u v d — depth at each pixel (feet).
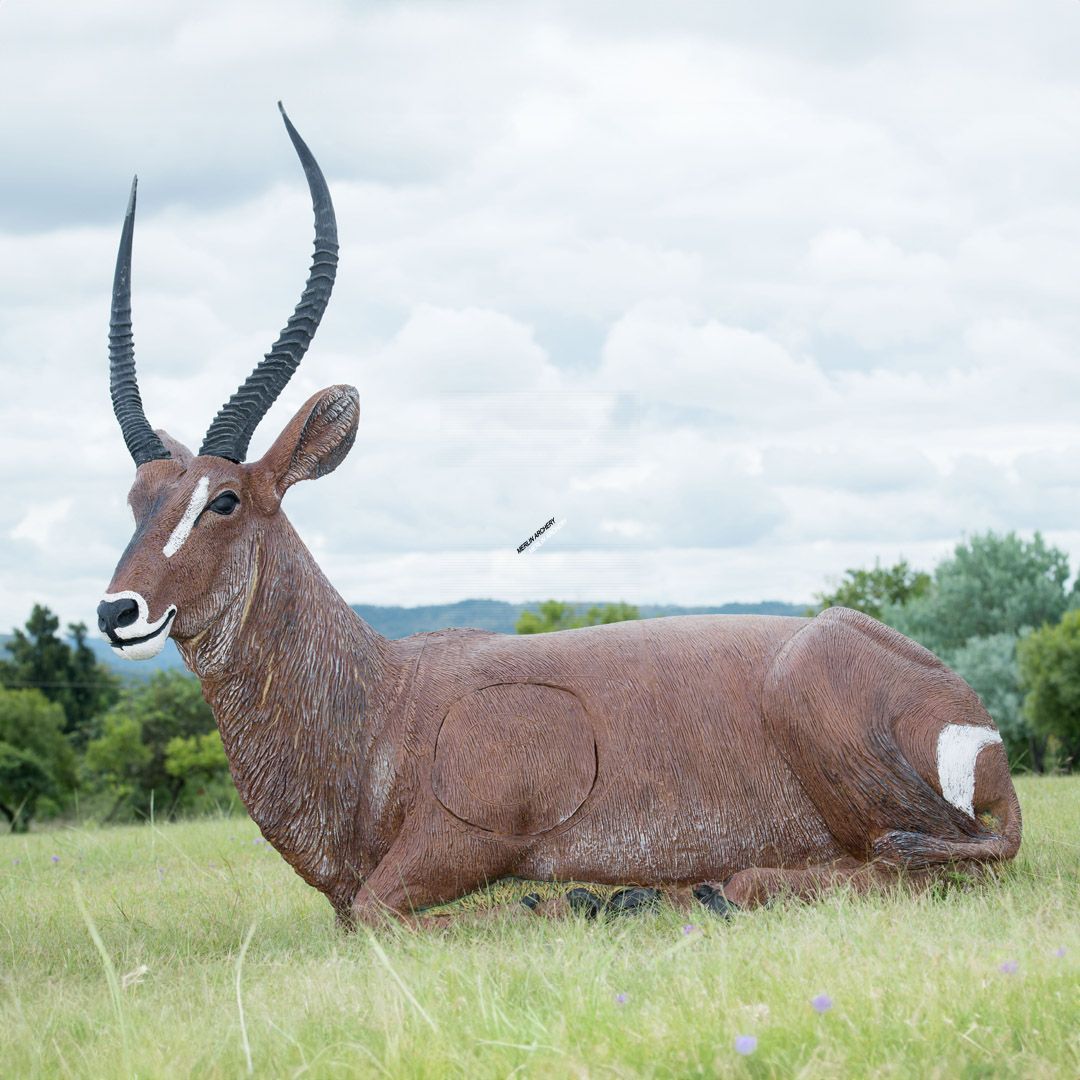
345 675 19.45
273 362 20.12
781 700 19.19
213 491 18.65
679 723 19.31
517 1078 10.84
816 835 19.38
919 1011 11.60
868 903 16.80
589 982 13.26
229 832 38.24
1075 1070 10.46
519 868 19.07
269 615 19.10
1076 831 23.99
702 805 19.13
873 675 19.26
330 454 19.71
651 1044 11.27
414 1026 12.11
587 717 19.26
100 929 21.53
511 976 13.93
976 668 152.97
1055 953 13.01
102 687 234.79
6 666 233.14
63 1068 11.98
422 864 18.63
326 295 20.65
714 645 20.03
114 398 20.43
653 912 18.39
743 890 18.28
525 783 18.84
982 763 19.16
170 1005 14.42
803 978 12.84
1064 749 140.05
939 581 175.83
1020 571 172.04
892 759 18.86
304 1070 11.28
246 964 17.26
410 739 19.26
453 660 19.97
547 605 124.67
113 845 36.29
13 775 177.88
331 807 19.30
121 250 21.13
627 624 20.71
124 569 17.92
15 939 20.80
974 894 17.80
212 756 167.84
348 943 17.94
